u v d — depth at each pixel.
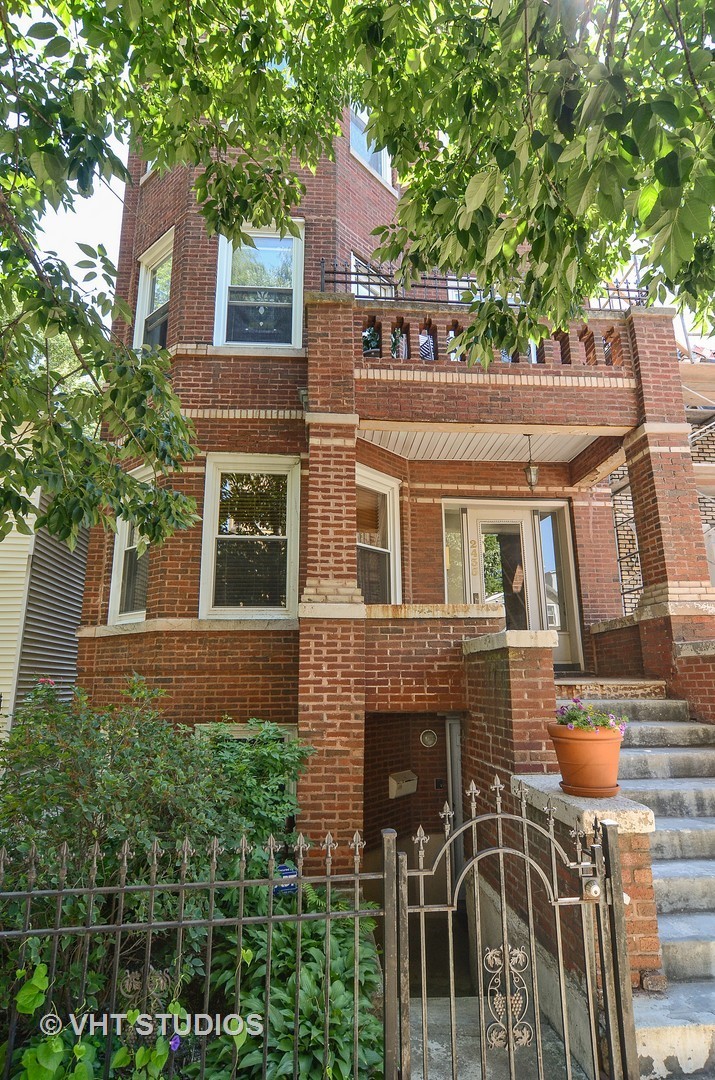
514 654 4.99
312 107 5.57
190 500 5.05
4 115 3.21
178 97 4.46
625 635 7.46
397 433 7.80
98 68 4.30
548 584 9.02
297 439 7.75
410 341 7.10
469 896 5.91
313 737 5.76
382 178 10.28
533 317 4.56
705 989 3.49
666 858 4.45
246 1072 3.22
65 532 4.27
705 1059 3.14
